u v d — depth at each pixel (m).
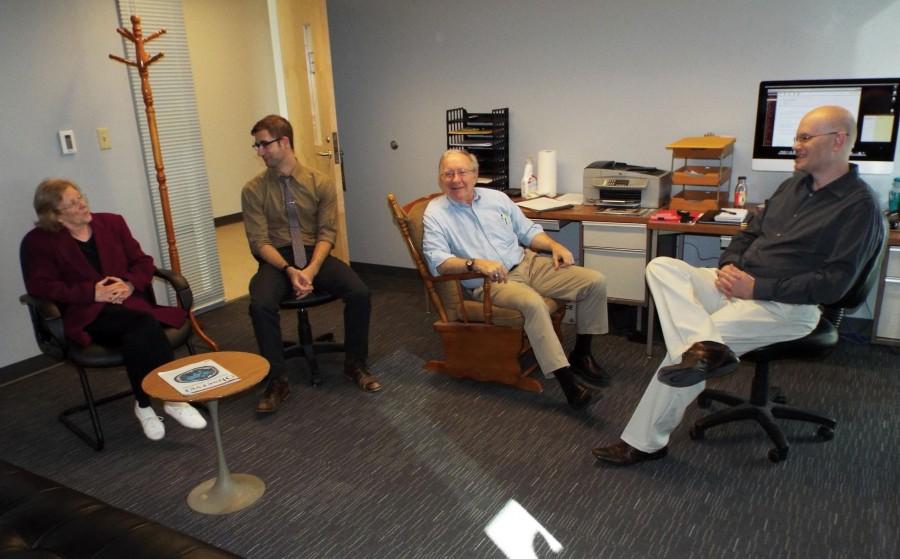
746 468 2.19
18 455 2.45
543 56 3.68
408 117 4.25
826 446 2.29
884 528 1.87
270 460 2.35
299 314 3.03
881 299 2.86
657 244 3.01
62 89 3.09
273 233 2.99
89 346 2.42
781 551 1.80
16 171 2.98
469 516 2.00
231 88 6.08
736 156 3.32
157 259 3.64
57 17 3.03
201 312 3.94
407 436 2.48
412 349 3.29
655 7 3.31
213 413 2.03
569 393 2.55
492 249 2.82
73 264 2.56
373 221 4.61
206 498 2.12
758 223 2.42
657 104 3.44
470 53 3.90
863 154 2.84
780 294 2.11
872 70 2.94
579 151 3.72
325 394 2.85
